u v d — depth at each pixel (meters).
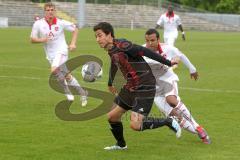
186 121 21.62
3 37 93.75
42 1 156.38
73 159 19.05
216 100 32.09
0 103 30.20
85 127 24.25
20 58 56.97
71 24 30.91
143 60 19.58
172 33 58.66
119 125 20.20
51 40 30.66
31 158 19.08
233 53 70.12
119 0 169.50
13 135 22.48
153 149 20.55
